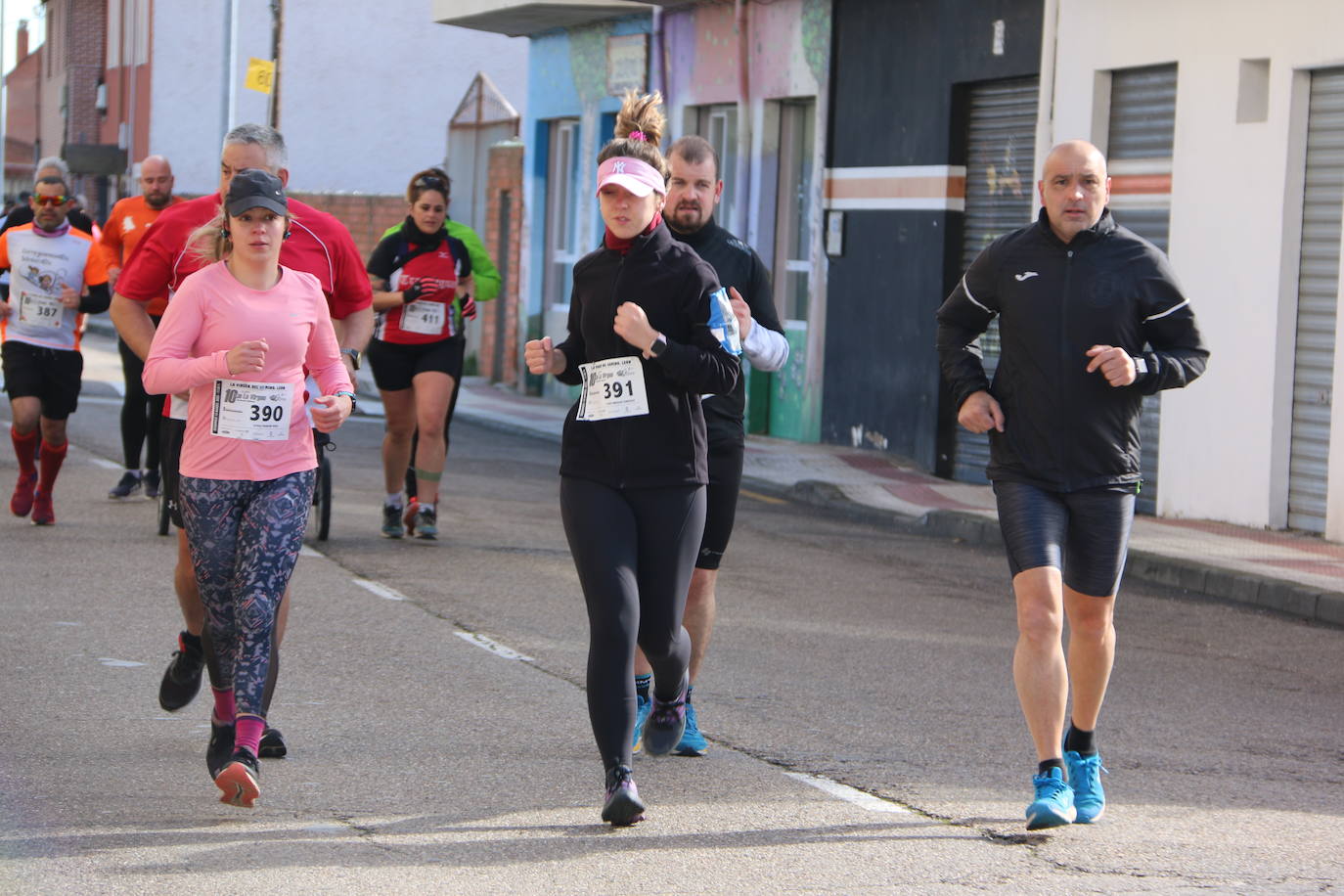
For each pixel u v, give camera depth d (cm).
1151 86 2303
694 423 915
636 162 902
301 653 1309
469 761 1027
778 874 832
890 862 854
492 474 2553
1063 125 2412
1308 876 848
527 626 1440
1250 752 1119
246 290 924
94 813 898
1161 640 1527
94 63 8406
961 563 1920
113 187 7844
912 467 2725
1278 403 2098
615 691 883
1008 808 958
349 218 4888
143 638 1327
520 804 941
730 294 984
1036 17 2473
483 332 4281
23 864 815
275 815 907
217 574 930
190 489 922
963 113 2658
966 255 2669
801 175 3139
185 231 1050
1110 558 938
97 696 1151
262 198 909
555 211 3962
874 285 2831
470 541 1886
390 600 1530
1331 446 2025
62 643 1301
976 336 981
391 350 1820
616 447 900
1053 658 911
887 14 2792
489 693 1207
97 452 2514
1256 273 2119
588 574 890
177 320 917
